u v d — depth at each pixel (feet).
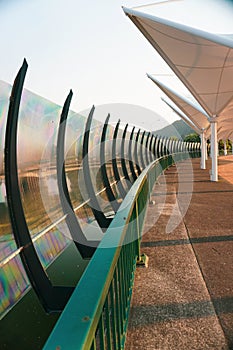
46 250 16.05
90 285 4.06
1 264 9.34
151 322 8.58
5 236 12.31
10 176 9.45
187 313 8.98
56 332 3.02
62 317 3.29
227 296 9.86
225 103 41.70
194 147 160.25
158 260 13.15
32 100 15.90
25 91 15.08
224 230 17.39
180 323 8.51
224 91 39.01
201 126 77.66
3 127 12.69
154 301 9.71
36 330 10.53
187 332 8.10
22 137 14.60
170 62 33.88
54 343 2.84
